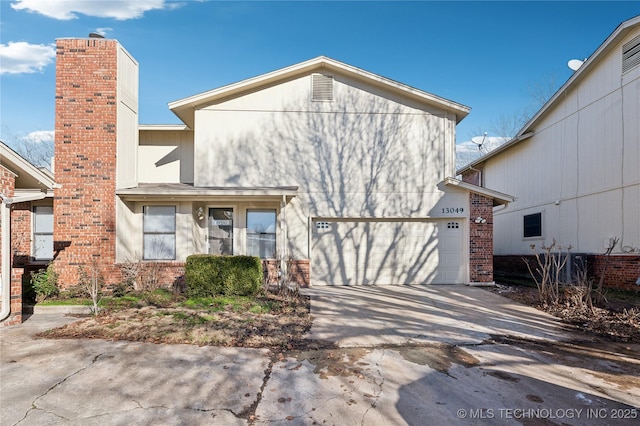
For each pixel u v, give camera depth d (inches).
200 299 356.8
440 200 482.3
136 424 140.6
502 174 732.7
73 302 338.0
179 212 452.8
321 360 213.2
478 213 476.4
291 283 443.5
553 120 578.6
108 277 400.8
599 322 297.6
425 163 485.1
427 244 485.1
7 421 140.9
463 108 482.3
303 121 479.2
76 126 407.2
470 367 206.1
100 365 195.9
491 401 165.0
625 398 170.6
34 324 273.9
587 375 197.2
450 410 156.5
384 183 482.0
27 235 463.2
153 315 294.2
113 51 412.2
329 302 368.2
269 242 474.6
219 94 464.8
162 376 184.4
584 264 467.5
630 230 430.0
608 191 463.8
